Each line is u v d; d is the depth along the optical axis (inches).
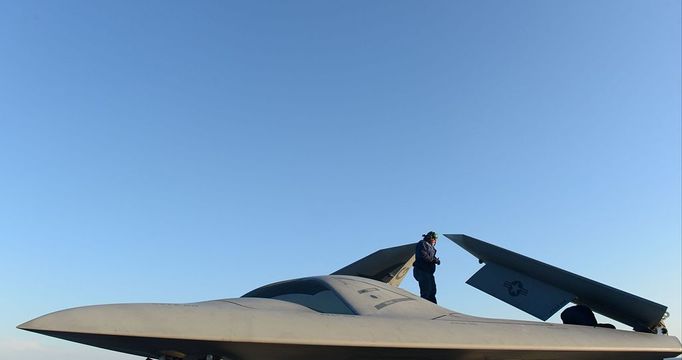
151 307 220.2
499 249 459.2
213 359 237.8
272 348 235.3
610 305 417.4
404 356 273.9
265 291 377.7
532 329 314.5
